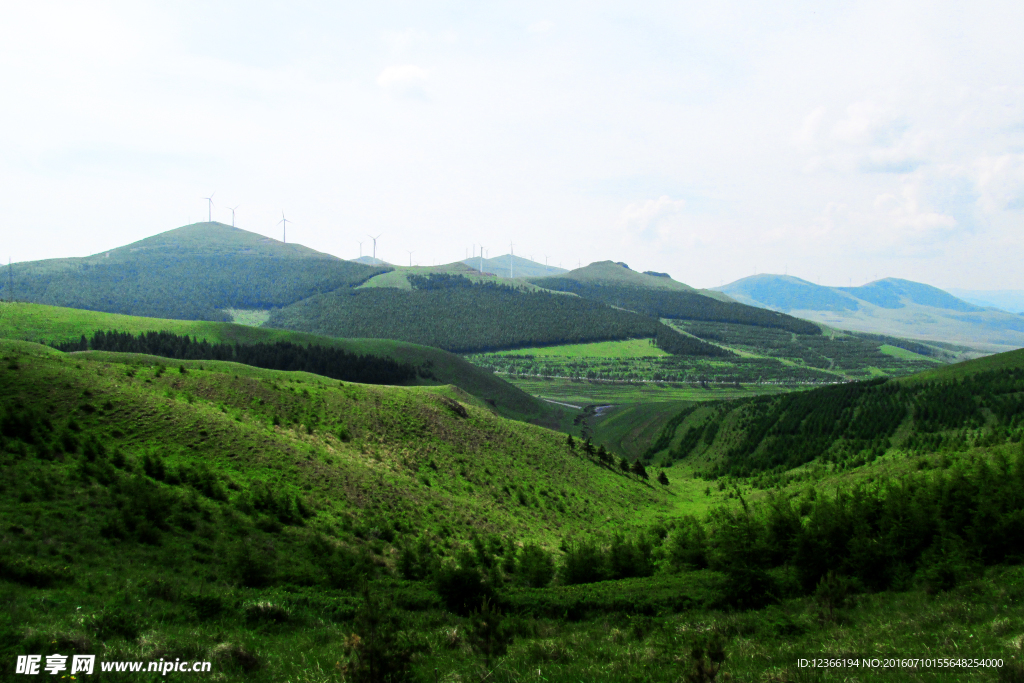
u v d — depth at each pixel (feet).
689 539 178.50
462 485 268.82
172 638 66.03
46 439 151.84
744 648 79.30
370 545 158.51
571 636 91.86
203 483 157.28
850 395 548.31
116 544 106.22
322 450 236.84
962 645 66.90
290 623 87.56
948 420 410.11
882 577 118.21
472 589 114.52
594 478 357.61
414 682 59.36
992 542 110.32
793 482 359.25
